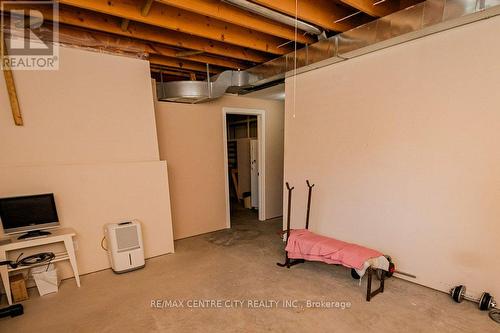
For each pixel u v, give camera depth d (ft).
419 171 7.75
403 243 8.29
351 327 6.23
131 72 10.00
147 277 8.91
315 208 10.91
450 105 7.04
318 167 10.62
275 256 10.61
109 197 9.54
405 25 6.91
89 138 9.30
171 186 12.47
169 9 7.57
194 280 8.65
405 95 7.85
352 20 8.75
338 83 9.55
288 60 10.09
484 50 6.40
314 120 10.56
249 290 7.97
